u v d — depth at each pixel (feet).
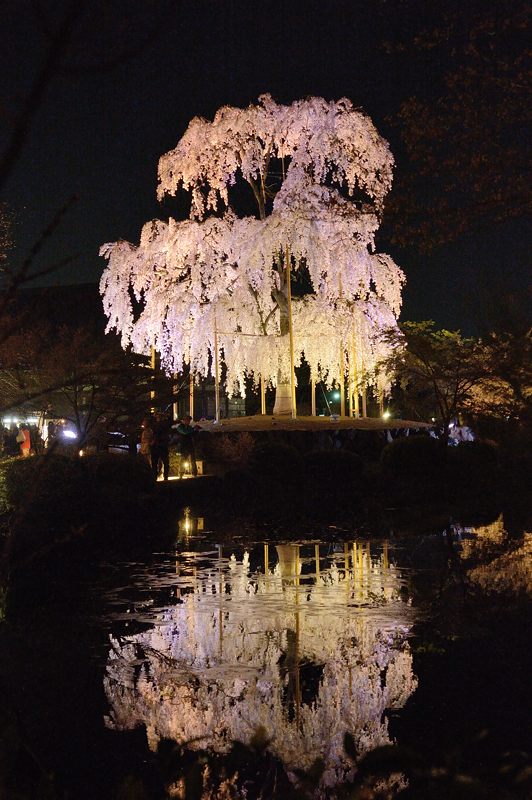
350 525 69.87
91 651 32.19
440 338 147.84
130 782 8.97
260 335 131.34
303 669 30.14
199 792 9.92
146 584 45.60
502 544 57.52
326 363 135.03
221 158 129.08
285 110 126.21
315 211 112.06
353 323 126.31
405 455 101.35
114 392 74.23
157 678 29.14
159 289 129.90
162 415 85.56
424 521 71.56
